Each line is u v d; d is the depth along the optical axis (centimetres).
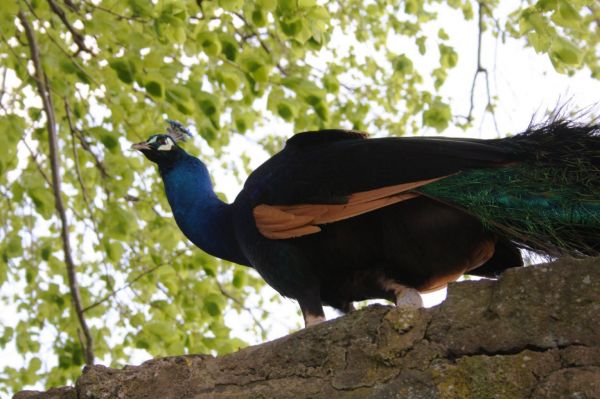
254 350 830
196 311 1836
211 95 1577
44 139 1889
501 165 877
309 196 949
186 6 1609
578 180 838
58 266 1917
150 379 848
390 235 923
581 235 819
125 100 1711
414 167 907
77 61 1652
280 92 1630
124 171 1800
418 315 764
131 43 1503
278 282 979
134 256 1870
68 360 1848
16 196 1744
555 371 686
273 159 1020
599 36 1795
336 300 1001
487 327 726
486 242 924
